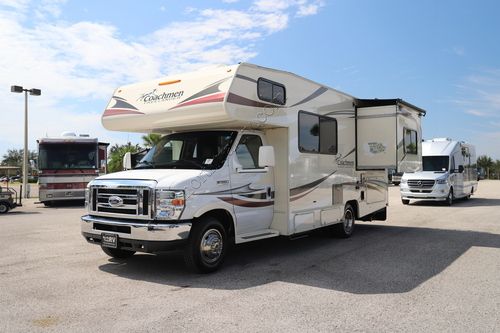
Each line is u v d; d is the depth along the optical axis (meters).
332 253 8.16
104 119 8.09
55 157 18.59
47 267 6.95
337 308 4.97
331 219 9.11
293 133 7.91
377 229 11.48
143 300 5.25
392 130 9.77
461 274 6.55
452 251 8.34
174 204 5.95
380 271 6.73
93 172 19.05
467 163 21.73
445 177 18.58
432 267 7.01
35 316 4.70
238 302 5.18
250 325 4.44
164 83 7.49
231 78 6.60
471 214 15.05
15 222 12.90
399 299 5.31
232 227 6.98
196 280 6.16
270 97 7.34
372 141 10.06
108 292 5.58
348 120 10.01
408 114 10.60
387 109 9.86
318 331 4.29
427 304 5.12
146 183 6.11
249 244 9.12
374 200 11.16
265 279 6.24
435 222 12.93
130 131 8.21
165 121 7.26
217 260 6.62
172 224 5.93
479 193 27.20
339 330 4.32
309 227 8.31
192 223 6.29
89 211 6.76
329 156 9.10
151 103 7.49
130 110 7.72
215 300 5.25
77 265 7.08
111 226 6.36
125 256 7.63
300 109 8.13
